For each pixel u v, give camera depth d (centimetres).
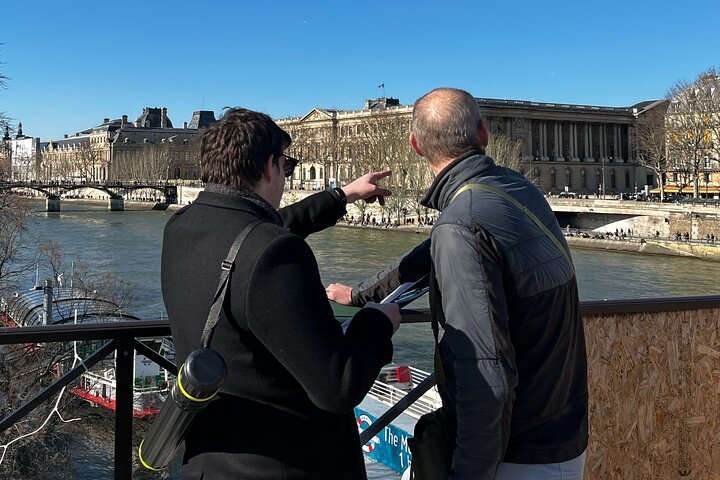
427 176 8462
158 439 217
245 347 217
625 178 12875
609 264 5703
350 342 219
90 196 17350
